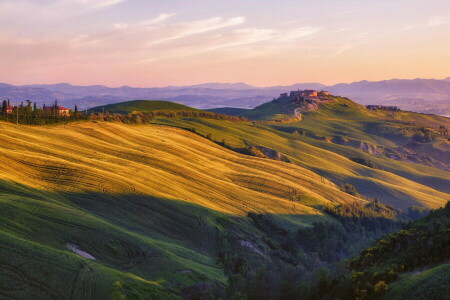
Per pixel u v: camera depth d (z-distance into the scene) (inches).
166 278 2170.3
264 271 1910.7
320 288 1603.1
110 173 3789.4
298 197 5477.4
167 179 4352.9
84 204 3083.2
